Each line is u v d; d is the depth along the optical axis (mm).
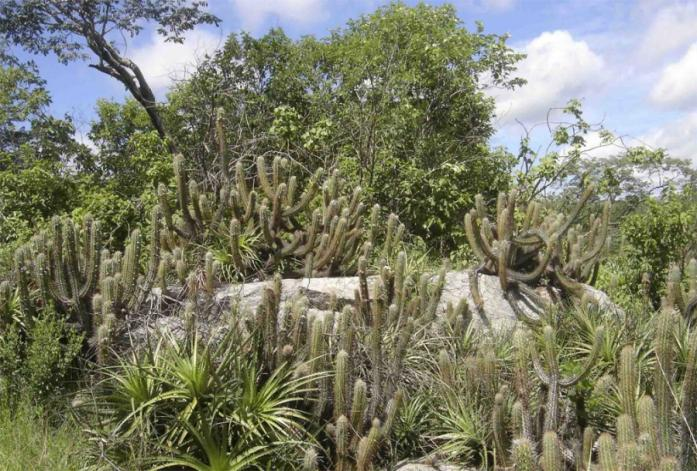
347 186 11836
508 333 7527
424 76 15203
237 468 4961
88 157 15562
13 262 7703
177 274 7453
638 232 10844
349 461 5227
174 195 11547
